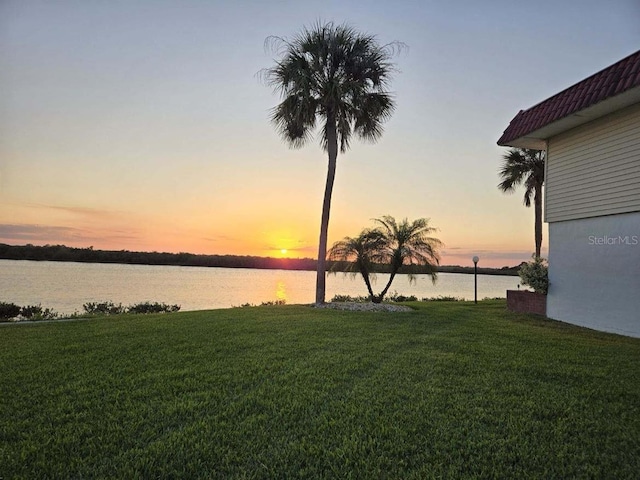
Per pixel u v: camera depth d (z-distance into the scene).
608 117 7.52
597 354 5.18
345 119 12.04
